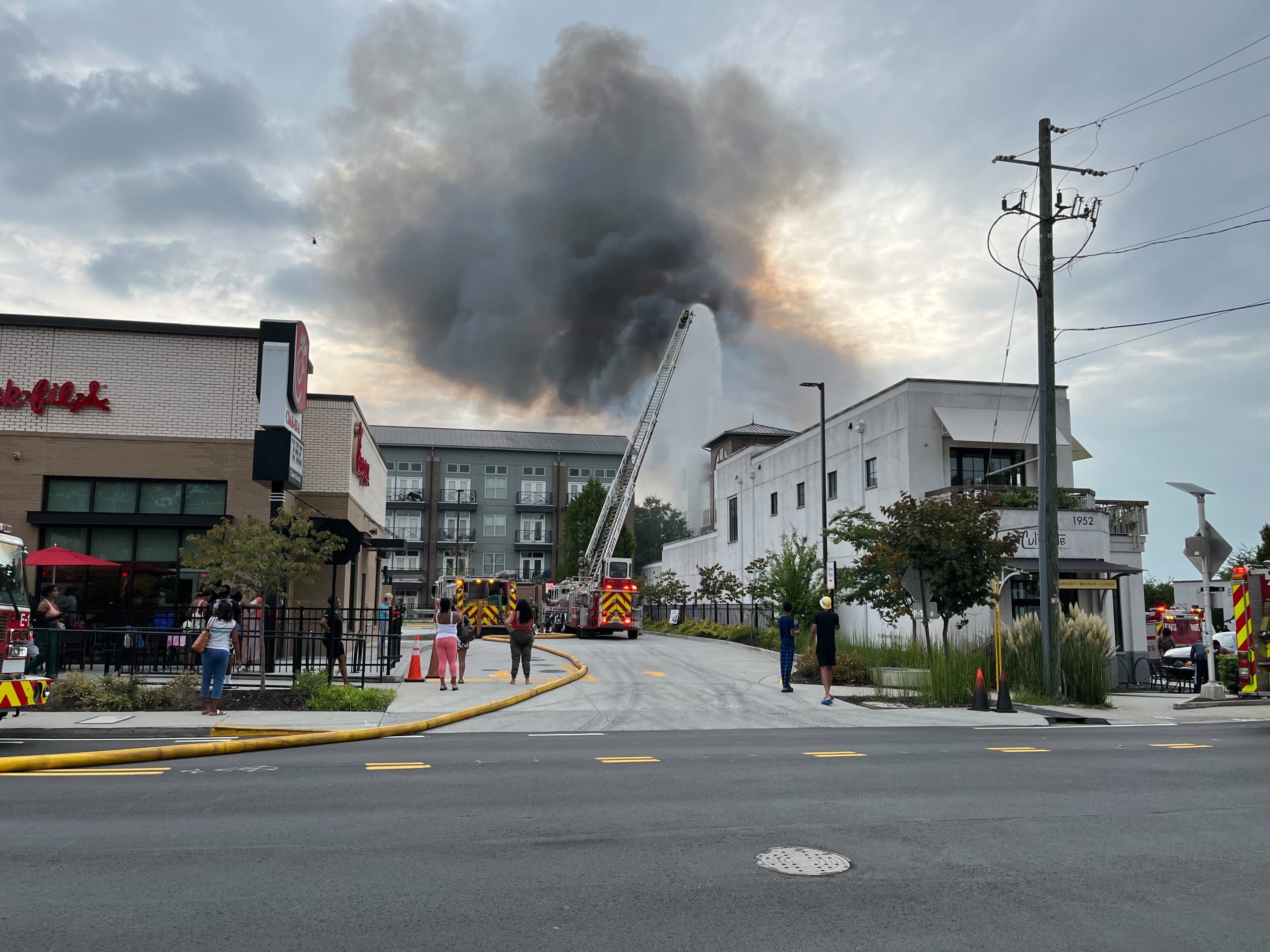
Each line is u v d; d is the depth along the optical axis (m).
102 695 14.44
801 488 40.19
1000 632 17.42
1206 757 11.42
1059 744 12.60
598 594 40.34
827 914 5.24
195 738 12.03
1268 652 19.09
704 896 5.52
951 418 30.86
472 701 16.41
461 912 5.17
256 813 7.63
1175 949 4.80
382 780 9.20
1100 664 18.97
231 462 23.64
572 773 9.69
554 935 4.84
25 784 8.90
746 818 7.56
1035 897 5.60
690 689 19.62
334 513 27.52
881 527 27.36
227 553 16.08
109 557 22.81
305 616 22.89
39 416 23.06
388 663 21.16
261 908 5.20
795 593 32.72
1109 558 28.17
